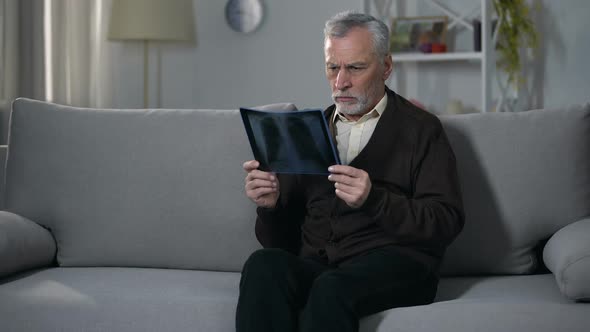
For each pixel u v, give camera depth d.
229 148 2.20
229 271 2.18
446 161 1.87
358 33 1.88
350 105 1.91
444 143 1.90
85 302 1.82
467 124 2.11
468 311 1.62
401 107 1.94
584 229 1.81
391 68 2.00
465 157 2.08
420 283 1.77
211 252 2.17
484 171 2.06
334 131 2.00
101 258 2.21
